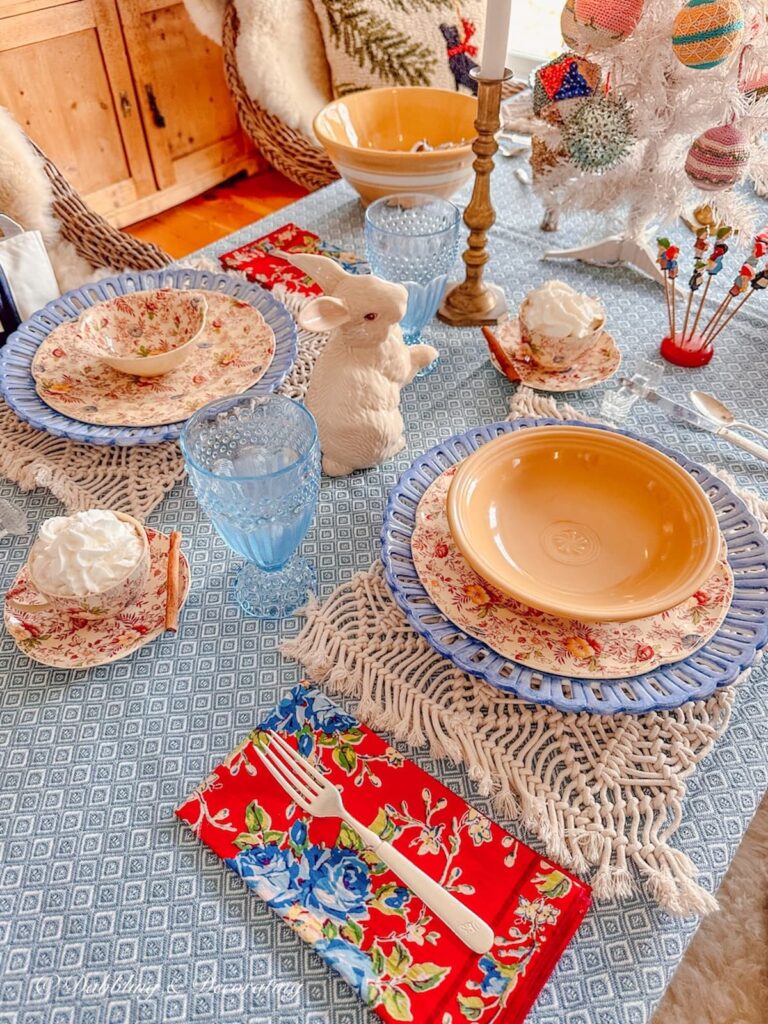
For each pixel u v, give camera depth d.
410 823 0.58
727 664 0.61
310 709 0.64
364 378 0.81
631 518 0.71
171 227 2.63
